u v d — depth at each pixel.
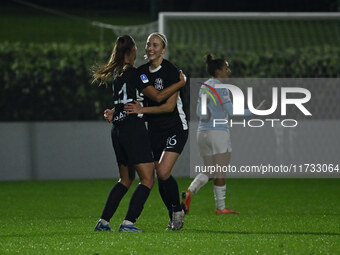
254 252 21.95
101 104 52.34
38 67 51.81
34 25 104.31
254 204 38.84
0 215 33.84
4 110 52.16
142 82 25.67
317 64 51.66
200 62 51.06
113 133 26.00
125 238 24.52
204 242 23.80
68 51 52.12
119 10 112.56
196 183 33.81
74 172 51.69
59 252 21.97
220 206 34.47
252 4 101.06
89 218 32.34
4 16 107.06
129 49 25.80
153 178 26.00
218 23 65.00
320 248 22.77
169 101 25.75
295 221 30.98
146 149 25.67
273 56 51.47
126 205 37.78
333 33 61.88
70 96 52.12
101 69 25.91
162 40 26.05
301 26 61.66
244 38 56.12
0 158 51.00
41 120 52.50
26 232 27.08
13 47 52.16
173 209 27.05
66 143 51.62
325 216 33.06
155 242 23.67
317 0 91.88
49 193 43.91
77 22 105.69
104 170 51.97
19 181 50.88
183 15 46.84
